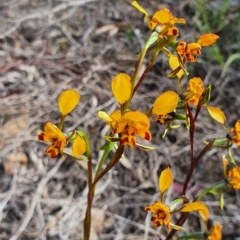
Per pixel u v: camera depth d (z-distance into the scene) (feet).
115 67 1.79
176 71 0.67
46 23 1.90
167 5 2.11
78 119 1.57
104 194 1.43
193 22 2.03
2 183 1.39
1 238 1.28
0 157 1.42
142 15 2.04
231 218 1.44
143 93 1.72
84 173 1.47
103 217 1.38
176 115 0.73
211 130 1.66
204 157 1.57
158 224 0.66
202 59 1.90
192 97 0.71
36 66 1.73
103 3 2.05
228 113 1.74
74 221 1.34
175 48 0.65
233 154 1.59
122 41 1.92
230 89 1.81
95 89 1.66
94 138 1.53
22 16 1.88
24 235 1.29
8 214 1.33
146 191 1.47
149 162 1.53
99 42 1.91
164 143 1.59
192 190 1.48
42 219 1.32
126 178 1.48
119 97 0.58
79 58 1.80
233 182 0.78
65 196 1.41
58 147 0.62
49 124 0.62
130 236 1.35
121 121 0.57
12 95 1.61
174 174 1.52
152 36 0.64
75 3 2.00
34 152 1.47
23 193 1.38
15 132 1.49
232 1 2.12
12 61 1.73
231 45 1.94
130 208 1.42
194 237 0.80
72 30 1.93
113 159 0.70
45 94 1.63
